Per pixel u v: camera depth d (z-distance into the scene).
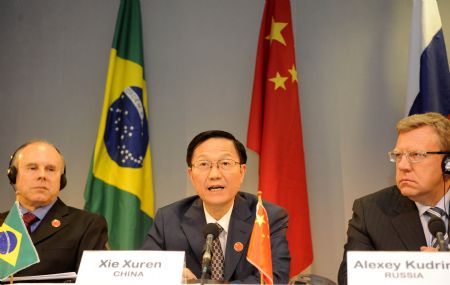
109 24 4.00
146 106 3.81
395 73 3.71
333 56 3.79
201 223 2.70
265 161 3.48
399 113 3.68
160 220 2.79
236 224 2.66
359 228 2.66
